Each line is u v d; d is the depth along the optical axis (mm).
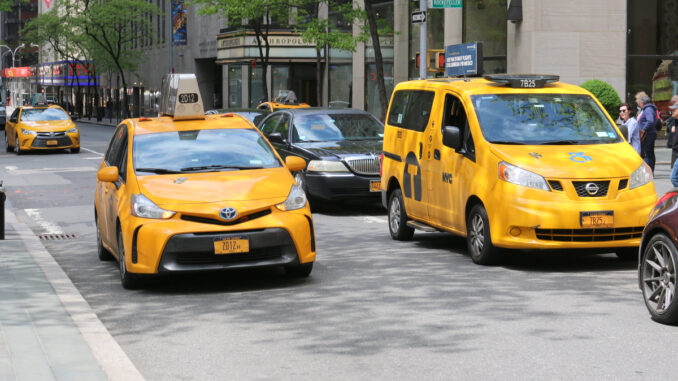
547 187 9703
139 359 6656
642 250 7699
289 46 50844
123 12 68688
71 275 10461
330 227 14336
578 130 10672
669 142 18094
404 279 9633
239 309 8344
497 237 9969
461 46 17469
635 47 32125
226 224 8945
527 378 5945
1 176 24562
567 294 8656
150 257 8938
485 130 10539
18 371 5891
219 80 72188
